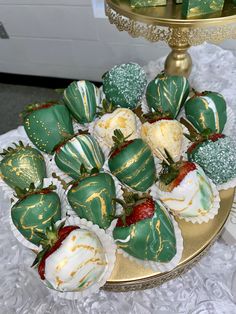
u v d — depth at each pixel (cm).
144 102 28
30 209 19
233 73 35
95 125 24
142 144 21
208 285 21
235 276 22
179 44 27
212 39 27
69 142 22
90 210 20
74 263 16
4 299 21
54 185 21
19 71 65
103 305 21
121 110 24
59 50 57
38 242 20
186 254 19
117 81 26
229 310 20
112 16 29
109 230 20
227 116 27
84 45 55
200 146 21
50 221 19
